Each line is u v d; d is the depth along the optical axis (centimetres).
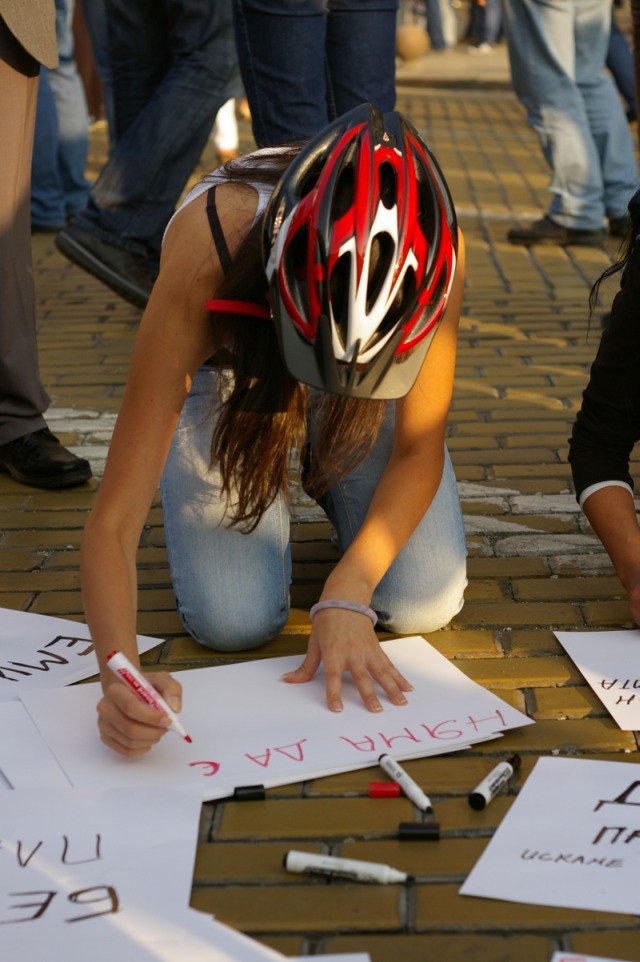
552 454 319
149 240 425
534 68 526
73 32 788
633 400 226
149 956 137
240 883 156
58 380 386
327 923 148
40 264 541
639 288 210
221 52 408
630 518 225
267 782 175
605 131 538
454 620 231
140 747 168
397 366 170
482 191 660
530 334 423
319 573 256
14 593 247
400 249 164
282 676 204
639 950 142
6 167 288
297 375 165
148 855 155
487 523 277
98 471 313
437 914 149
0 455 311
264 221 173
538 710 198
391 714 191
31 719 189
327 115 389
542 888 152
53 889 148
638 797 169
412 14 1473
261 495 201
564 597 240
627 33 1163
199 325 187
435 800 173
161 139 410
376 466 230
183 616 221
